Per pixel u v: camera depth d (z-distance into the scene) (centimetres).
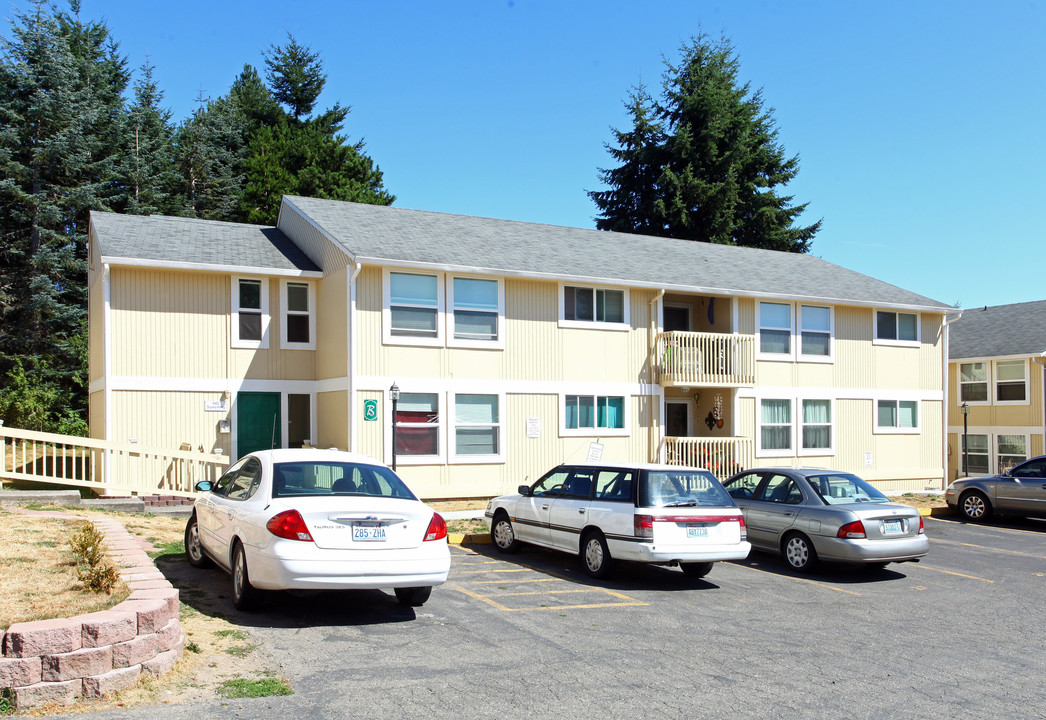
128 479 1558
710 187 4219
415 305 1784
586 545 1141
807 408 2252
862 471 2316
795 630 864
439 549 827
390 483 882
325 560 762
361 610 858
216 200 4078
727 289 2108
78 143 3216
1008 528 1828
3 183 3006
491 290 1873
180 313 1773
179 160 4056
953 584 1179
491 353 1861
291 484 831
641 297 2069
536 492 1269
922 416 2438
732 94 4503
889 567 1311
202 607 820
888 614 965
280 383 1866
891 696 646
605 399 2011
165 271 1764
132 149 3766
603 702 600
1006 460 2797
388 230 1959
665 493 1085
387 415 1728
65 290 3088
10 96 3238
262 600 810
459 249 1912
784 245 4484
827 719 587
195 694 567
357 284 1720
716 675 683
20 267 3162
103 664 548
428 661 684
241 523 815
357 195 4306
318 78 5412
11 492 1388
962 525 1869
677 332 2041
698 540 1073
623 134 4628
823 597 1055
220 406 1798
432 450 1791
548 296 1945
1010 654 793
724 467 2067
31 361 2961
